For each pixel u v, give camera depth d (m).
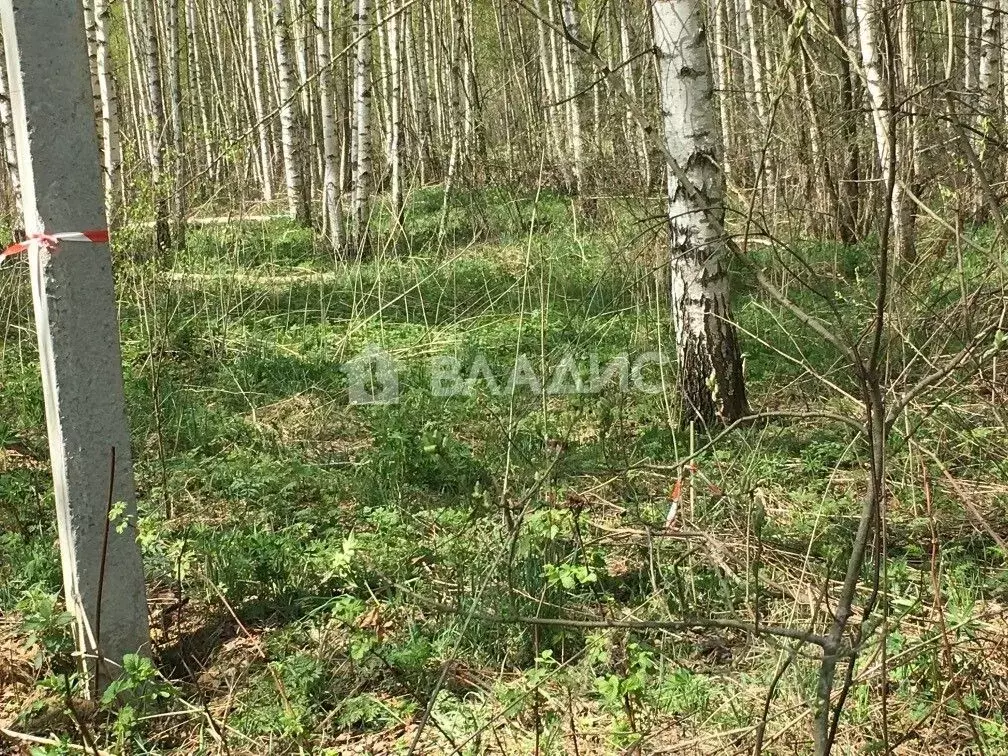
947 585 3.78
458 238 13.76
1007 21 12.08
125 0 22.14
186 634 3.93
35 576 4.34
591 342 7.83
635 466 3.77
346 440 6.49
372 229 14.72
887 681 3.01
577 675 3.37
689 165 5.78
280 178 27.05
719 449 5.53
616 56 18.20
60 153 3.22
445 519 4.40
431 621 3.80
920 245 6.51
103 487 3.40
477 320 9.12
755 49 14.75
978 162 3.32
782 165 10.18
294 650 3.72
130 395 6.76
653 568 3.94
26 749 3.26
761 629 2.40
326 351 8.38
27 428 6.41
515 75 18.94
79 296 3.30
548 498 4.76
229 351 8.22
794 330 7.61
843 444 5.44
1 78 10.56
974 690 3.08
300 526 4.76
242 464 5.73
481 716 3.25
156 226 7.82
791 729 3.01
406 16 18.41
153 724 3.38
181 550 3.93
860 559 2.36
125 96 27.75
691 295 6.01
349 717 3.30
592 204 12.95
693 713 3.20
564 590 3.83
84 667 3.43
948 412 5.29
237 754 3.21
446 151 21.02
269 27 24.48
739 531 4.14
